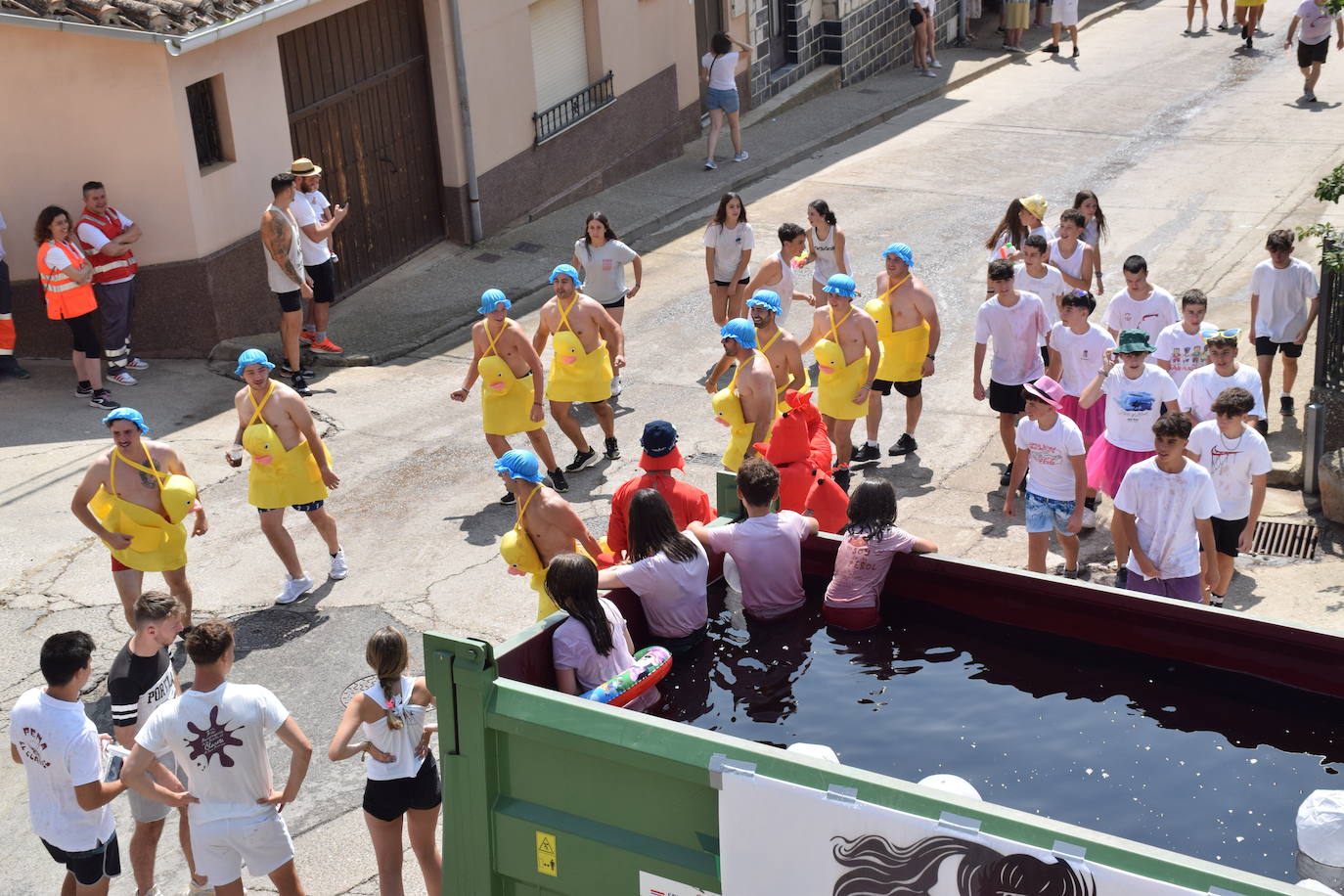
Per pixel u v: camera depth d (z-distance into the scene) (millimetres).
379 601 9180
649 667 5090
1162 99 22062
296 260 12641
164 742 5676
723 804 3996
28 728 5781
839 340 10094
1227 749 4832
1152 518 7289
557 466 10656
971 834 3598
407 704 5934
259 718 5703
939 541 9648
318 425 12062
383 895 6148
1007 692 5270
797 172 19750
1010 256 11625
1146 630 5242
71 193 12953
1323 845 4059
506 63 16766
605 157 18891
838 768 3834
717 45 19250
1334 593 8680
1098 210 11820
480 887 4621
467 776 4555
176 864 6891
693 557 5680
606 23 18438
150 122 12680
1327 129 19688
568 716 4281
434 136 16359
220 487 10859
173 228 13070
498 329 10062
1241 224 16141
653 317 14500
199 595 9352
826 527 7891
